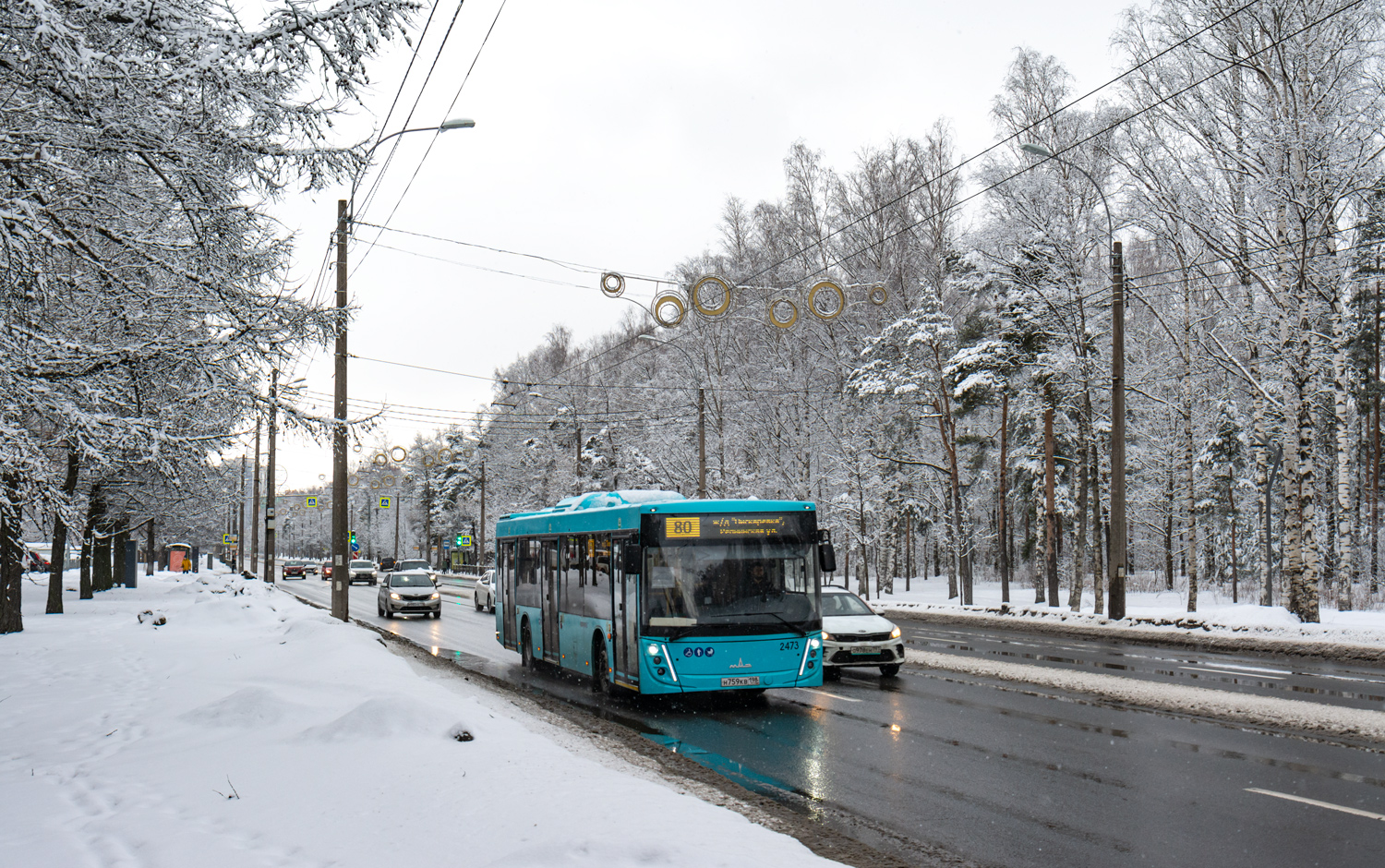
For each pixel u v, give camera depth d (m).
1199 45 26.45
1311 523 24.02
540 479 75.56
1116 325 26.25
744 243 41.84
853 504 42.09
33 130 8.77
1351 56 24.47
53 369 10.27
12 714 11.91
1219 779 8.61
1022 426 40.97
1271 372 29.44
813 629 13.98
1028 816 7.62
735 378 42.34
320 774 7.84
